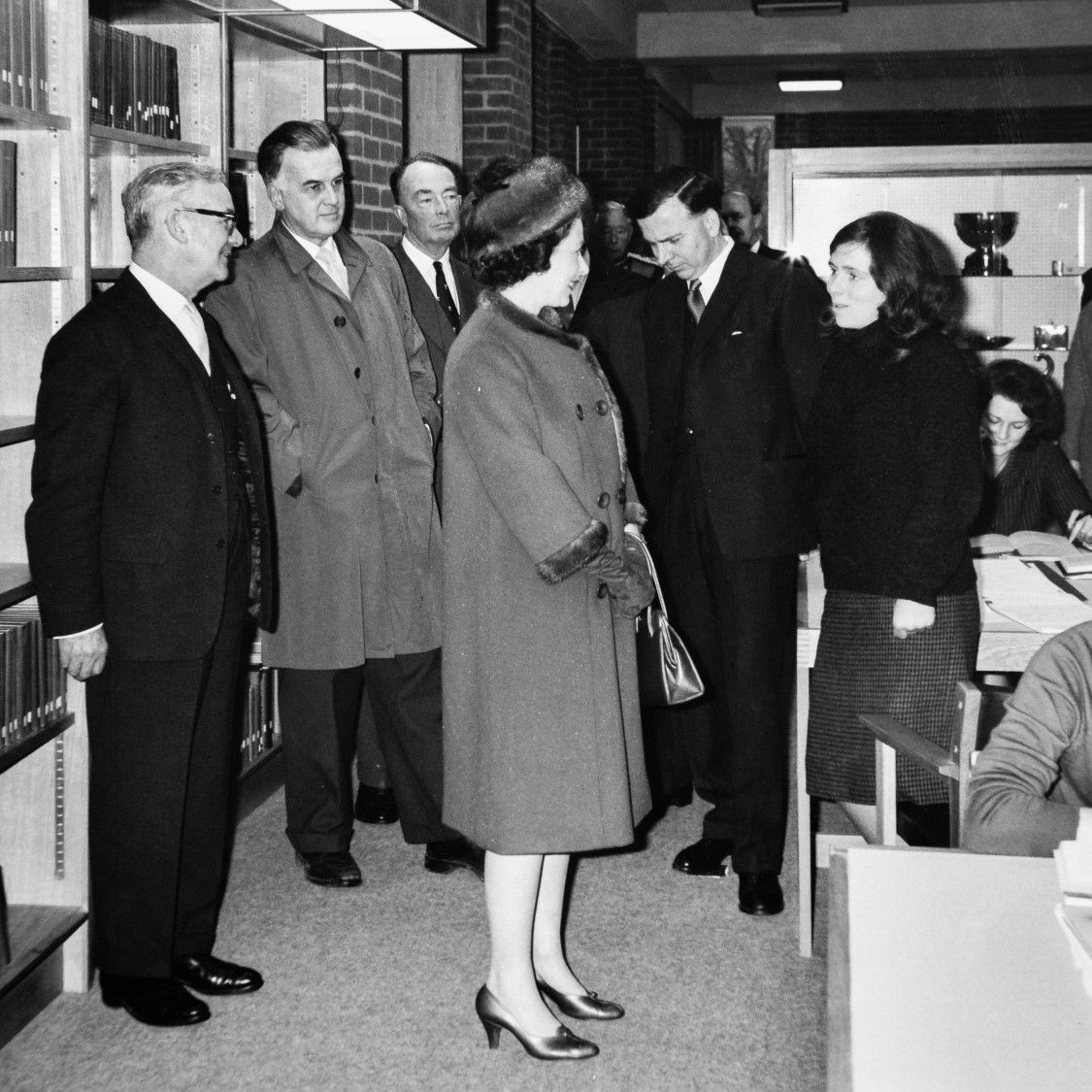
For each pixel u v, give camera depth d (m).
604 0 10.24
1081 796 1.90
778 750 3.42
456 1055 2.72
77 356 2.63
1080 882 1.38
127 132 3.42
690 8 11.89
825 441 2.99
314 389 3.54
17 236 2.95
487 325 2.50
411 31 4.11
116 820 2.80
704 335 3.35
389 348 3.66
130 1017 2.88
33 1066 2.68
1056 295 6.32
